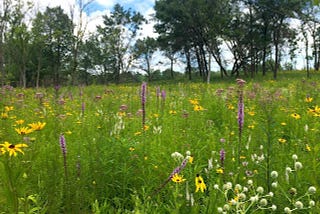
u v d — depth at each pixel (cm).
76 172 378
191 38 5869
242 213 277
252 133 549
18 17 3228
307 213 312
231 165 410
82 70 6719
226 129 605
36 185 343
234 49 5581
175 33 5856
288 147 501
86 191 359
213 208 305
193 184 364
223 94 1066
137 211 302
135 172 399
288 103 880
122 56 6231
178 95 1186
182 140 515
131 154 424
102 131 472
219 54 5603
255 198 280
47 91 1476
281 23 4906
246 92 1028
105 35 6059
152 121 691
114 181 389
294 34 5175
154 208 333
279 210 318
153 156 423
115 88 1688
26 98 1155
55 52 5741
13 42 3491
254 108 812
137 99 1041
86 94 1323
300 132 568
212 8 5109
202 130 615
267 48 5506
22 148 396
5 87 1241
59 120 652
